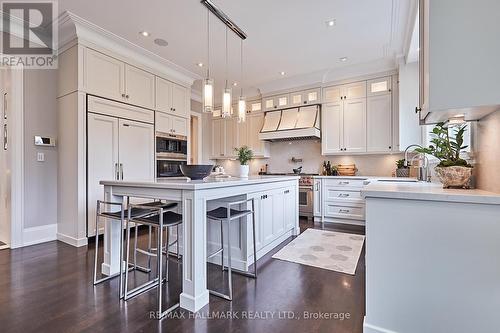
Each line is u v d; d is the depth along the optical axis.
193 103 6.17
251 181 2.52
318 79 4.98
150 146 4.22
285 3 2.81
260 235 2.86
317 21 3.16
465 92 1.26
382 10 2.94
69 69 3.41
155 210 2.19
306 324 1.68
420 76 1.81
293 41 3.66
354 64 4.50
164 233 3.41
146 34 3.49
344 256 2.91
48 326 1.64
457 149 1.79
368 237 1.52
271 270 2.54
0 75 3.49
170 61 4.36
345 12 2.98
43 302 1.92
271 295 2.06
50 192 3.54
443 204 1.34
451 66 1.29
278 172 5.88
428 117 1.65
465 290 1.30
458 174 1.63
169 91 4.61
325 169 5.14
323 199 4.67
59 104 3.58
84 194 3.33
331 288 2.17
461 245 1.31
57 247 3.23
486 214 1.26
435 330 1.36
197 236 1.89
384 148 4.41
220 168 3.88
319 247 3.22
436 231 1.36
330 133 4.90
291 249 3.14
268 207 3.05
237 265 2.56
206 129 6.57
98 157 3.48
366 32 3.44
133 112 3.96
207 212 2.26
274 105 5.57
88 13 3.02
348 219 4.47
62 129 3.52
